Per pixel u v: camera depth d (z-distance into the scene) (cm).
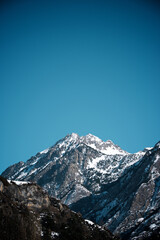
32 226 16075
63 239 16888
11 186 17225
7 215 15112
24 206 17062
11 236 14475
